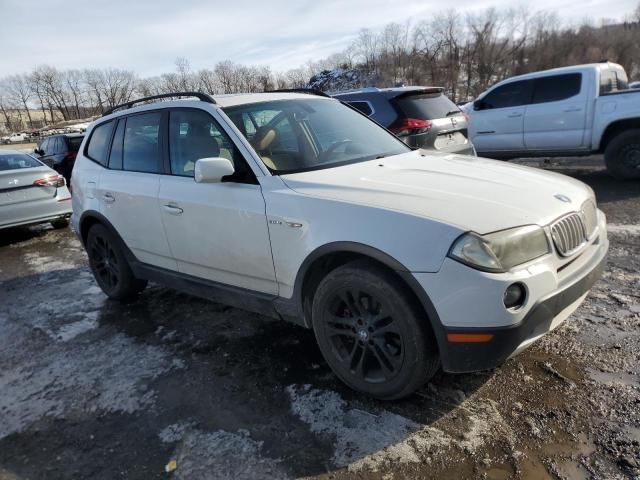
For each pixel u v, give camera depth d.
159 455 2.52
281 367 3.23
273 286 3.13
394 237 2.44
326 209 2.72
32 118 101.19
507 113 8.88
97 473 2.45
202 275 3.63
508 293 2.28
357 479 2.24
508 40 58.75
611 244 4.96
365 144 3.71
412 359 2.50
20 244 7.62
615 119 7.66
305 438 2.53
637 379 2.74
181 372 3.29
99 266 4.74
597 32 65.94
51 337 4.06
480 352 2.32
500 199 2.60
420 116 7.02
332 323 2.85
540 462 2.24
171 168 3.73
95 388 3.20
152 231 3.86
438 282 2.32
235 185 3.18
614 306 3.61
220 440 2.58
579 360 2.97
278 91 4.30
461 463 2.27
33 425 2.88
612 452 2.25
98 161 4.53
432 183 2.82
